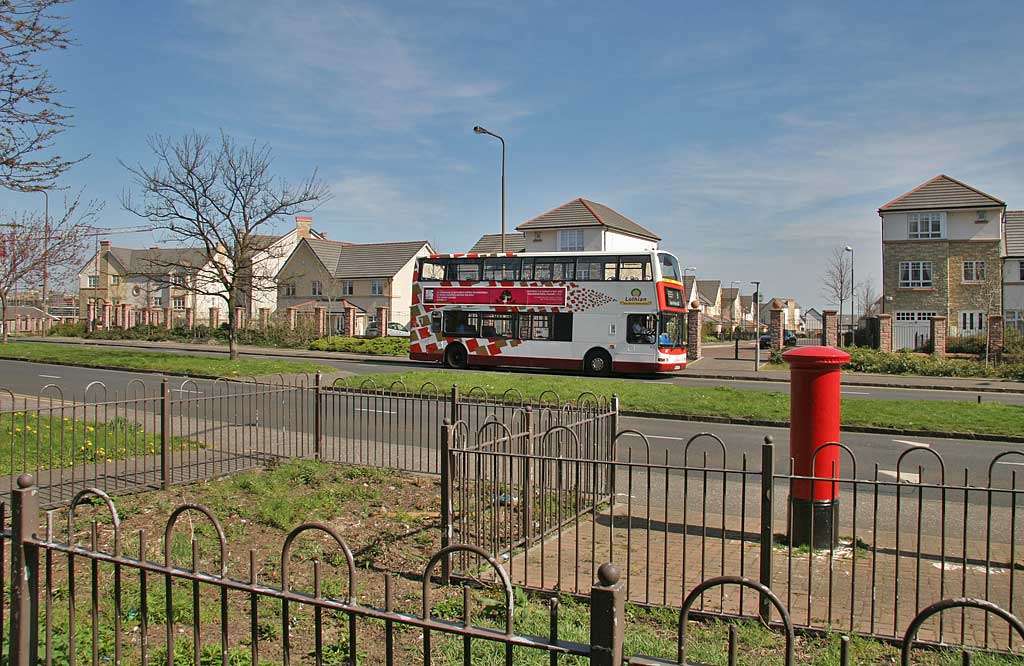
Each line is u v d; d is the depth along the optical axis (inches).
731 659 98.7
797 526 275.1
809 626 200.8
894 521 320.2
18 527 141.4
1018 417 583.5
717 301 3991.1
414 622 113.3
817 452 258.5
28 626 141.7
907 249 1854.1
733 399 683.4
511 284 1114.1
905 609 215.6
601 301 1056.8
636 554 264.7
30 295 2034.9
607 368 1050.1
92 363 1045.2
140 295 2982.3
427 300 1173.1
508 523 279.6
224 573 130.2
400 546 271.0
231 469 386.6
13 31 355.9
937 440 531.5
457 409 447.2
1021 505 348.2
